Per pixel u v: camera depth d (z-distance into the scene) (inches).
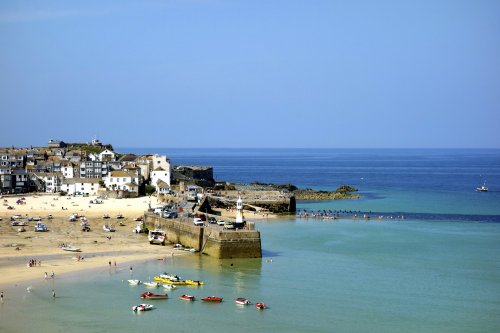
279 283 4699.8
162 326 3720.5
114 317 3858.3
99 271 4928.6
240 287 4576.8
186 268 5103.3
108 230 6747.1
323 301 4266.7
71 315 3870.6
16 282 4559.5
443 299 4362.7
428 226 7726.4
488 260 5600.4
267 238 6692.9
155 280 4665.4
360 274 5019.7
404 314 4025.6
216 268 5128.0
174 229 6279.5
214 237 5521.7
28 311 3927.2
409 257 5698.8
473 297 4416.8
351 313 4030.5
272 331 3676.2
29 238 6215.6
